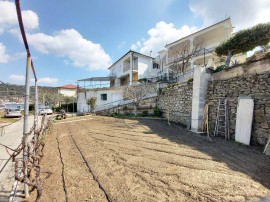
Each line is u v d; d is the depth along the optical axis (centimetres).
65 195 367
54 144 823
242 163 526
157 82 2042
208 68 1078
